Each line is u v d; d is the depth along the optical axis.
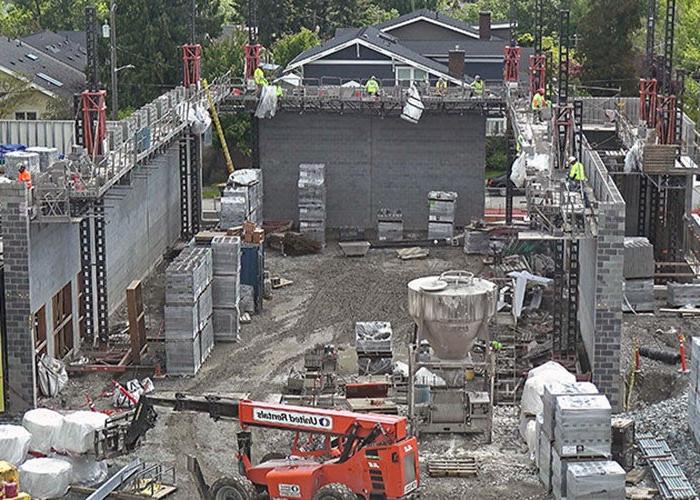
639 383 56.12
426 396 49.28
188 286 56.03
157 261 79.81
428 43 126.25
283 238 82.19
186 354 56.38
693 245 75.44
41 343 54.94
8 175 57.25
